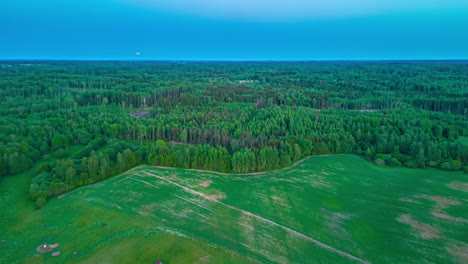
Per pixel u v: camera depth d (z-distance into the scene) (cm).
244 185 8625
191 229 6216
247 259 5281
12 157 8850
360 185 8719
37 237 5925
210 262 5150
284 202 7612
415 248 5794
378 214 7094
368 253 5628
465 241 6019
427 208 7369
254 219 6725
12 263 5134
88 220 6525
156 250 5438
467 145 11369
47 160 10169
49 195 7581
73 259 5206
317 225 6569
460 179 9100
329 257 5459
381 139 11519
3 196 7644
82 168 8575
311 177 9281
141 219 6575
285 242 5875
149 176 9062
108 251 5400
